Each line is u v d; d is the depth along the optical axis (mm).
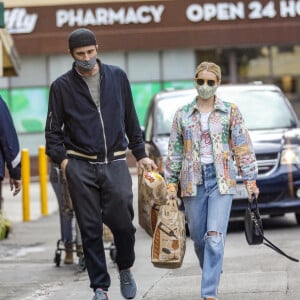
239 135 11328
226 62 53094
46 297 13422
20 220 25953
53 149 11531
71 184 11477
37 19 51344
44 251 19297
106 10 51688
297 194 19609
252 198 11320
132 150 11984
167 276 14516
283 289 12695
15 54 27438
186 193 11352
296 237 18484
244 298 12195
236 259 15758
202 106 11422
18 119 51750
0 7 22547
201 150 11320
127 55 52312
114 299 12711
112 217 11500
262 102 21766
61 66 51906
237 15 51969
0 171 12586
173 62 52438
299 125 21266
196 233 11523
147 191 11453
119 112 11578
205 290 11062
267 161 19547
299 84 53281
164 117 21484
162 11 51812
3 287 14578
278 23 52062
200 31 51812
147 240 19828
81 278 15312
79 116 11438
